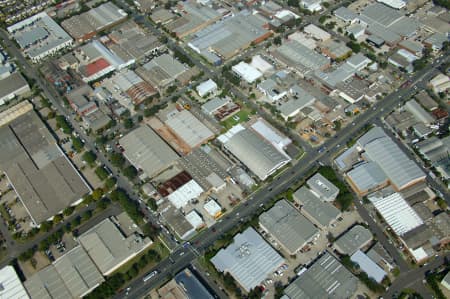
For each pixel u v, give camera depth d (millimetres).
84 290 181125
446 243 187875
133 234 197625
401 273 179750
